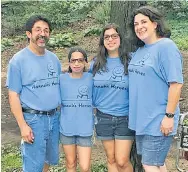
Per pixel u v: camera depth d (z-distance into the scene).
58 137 4.54
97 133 4.44
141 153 4.23
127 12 5.13
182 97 8.59
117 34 4.26
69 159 4.55
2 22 14.43
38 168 4.41
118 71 4.25
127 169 4.46
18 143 6.82
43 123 4.31
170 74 3.91
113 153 4.44
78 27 14.24
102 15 14.34
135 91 4.10
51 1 15.38
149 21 4.04
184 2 14.43
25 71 4.23
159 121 4.02
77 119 4.44
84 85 4.39
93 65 4.41
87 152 4.48
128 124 4.25
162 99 4.01
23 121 4.28
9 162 6.02
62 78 4.43
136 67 4.08
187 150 4.33
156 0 14.40
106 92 4.30
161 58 3.96
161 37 4.14
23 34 13.95
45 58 4.33
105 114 4.33
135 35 4.23
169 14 14.21
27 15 14.68
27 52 4.28
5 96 8.81
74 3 15.37
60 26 14.41
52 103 4.32
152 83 4.00
